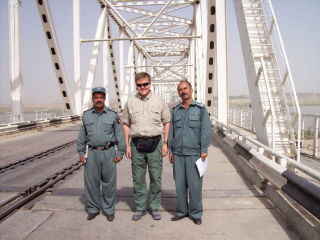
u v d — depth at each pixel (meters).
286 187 3.50
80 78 20.12
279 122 6.66
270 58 6.94
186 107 3.60
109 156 3.62
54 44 16.73
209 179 5.68
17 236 3.24
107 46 27.53
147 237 3.20
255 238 3.13
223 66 10.71
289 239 3.10
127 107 3.71
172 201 4.38
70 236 3.24
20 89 14.52
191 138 3.52
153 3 27.00
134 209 4.05
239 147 6.97
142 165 3.70
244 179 5.66
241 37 7.44
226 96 10.77
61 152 9.06
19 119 14.37
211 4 12.69
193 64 29.77
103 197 3.71
